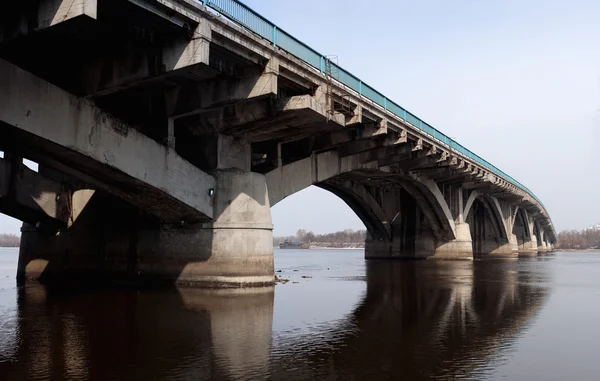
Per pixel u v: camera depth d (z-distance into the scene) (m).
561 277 29.06
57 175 24.50
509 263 46.97
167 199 18.16
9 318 13.00
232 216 19.86
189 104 18.00
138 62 14.79
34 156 15.62
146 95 18.55
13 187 21.62
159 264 20.98
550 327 12.52
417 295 19.14
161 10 13.20
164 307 14.82
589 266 42.31
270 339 10.66
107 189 18.12
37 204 22.81
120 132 15.87
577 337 11.30
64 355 9.17
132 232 22.06
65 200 24.05
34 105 13.34
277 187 23.95
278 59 17.59
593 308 15.87
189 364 8.61
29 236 25.48
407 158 32.06
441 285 23.34
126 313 13.73
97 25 13.30
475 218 68.75
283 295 18.27
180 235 20.58
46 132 13.62
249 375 8.00
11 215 23.39
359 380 7.81
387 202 50.78
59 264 24.17
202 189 19.31
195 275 20.02
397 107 27.47
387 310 15.05
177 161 18.14
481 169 44.53
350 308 15.35
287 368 8.42
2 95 12.61
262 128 20.41
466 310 15.23
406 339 10.87
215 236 19.80
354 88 22.95
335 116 20.86
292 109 18.50
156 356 9.13
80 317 13.12
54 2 11.71
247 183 20.34
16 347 9.80
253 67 17.27
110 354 9.26
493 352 9.79
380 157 30.41
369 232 51.72
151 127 18.39
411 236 50.12
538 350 10.01
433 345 10.31
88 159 15.06
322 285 22.89
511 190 57.62
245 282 19.61
